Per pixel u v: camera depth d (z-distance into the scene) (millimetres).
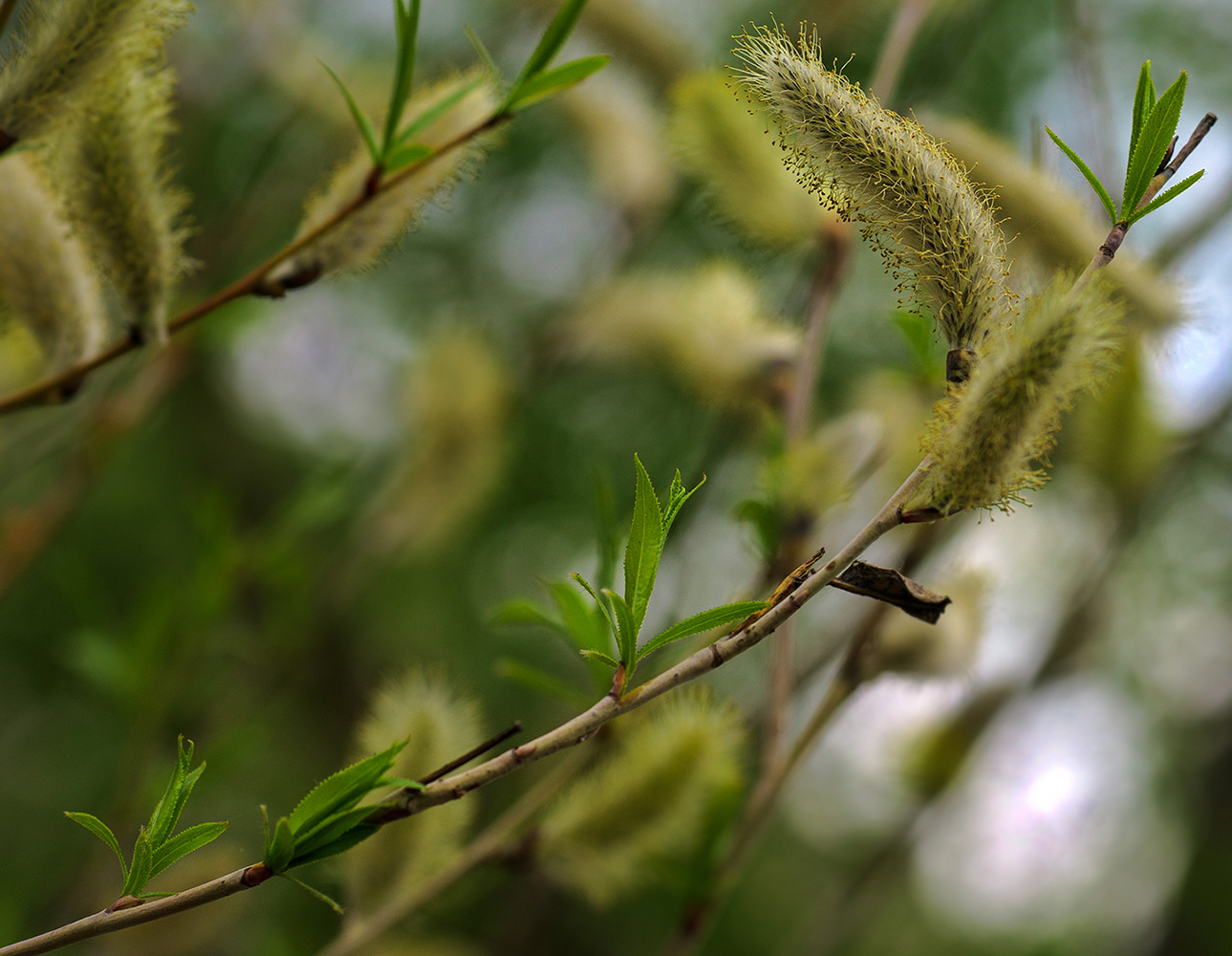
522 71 458
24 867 1271
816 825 1257
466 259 1433
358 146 487
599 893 513
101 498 1682
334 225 468
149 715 719
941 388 526
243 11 839
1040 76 1316
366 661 1609
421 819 496
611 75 802
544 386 857
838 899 708
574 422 1442
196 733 798
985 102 1300
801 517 525
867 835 952
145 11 456
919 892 1791
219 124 976
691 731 511
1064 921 1803
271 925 899
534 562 1602
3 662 1560
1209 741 1625
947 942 2004
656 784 509
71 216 465
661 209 874
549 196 1391
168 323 472
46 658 1562
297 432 1631
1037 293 448
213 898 433
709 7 1091
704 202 580
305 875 891
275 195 823
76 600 747
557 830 509
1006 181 491
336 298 1282
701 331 625
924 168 450
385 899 497
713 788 520
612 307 691
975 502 436
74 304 479
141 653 719
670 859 525
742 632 435
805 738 523
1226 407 764
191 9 459
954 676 523
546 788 514
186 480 1748
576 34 768
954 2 812
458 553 1540
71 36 452
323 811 434
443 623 1653
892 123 453
